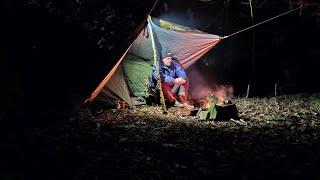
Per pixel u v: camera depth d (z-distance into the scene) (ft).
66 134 25.20
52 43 46.37
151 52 41.75
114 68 36.27
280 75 55.93
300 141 23.61
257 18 55.93
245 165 18.86
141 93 40.98
